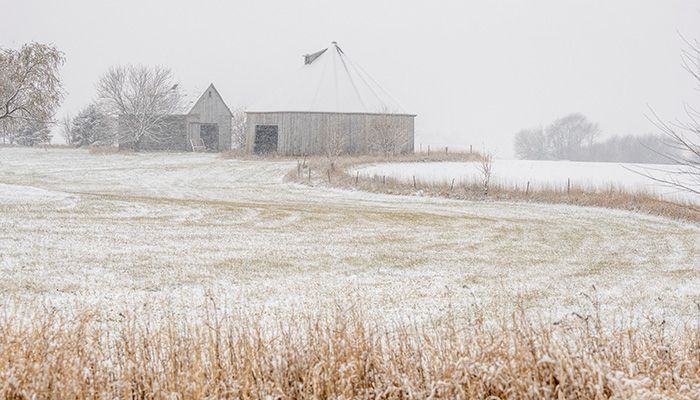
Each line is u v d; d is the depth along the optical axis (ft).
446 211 100.63
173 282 46.42
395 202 113.09
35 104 112.78
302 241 67.46
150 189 126.52
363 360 21.40
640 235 80.28
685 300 44.98
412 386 20.21
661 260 63.10
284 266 53.88
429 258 60.08
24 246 56.70
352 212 93.86
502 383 19.84
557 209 106.73
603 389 19.25
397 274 52.19
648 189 116.26
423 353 22.88
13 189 101.81
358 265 55.57
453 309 39.73
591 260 61.82
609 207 108.06
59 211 81.82
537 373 19.89
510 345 22.52
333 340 22.38
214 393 20.02
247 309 38.32
